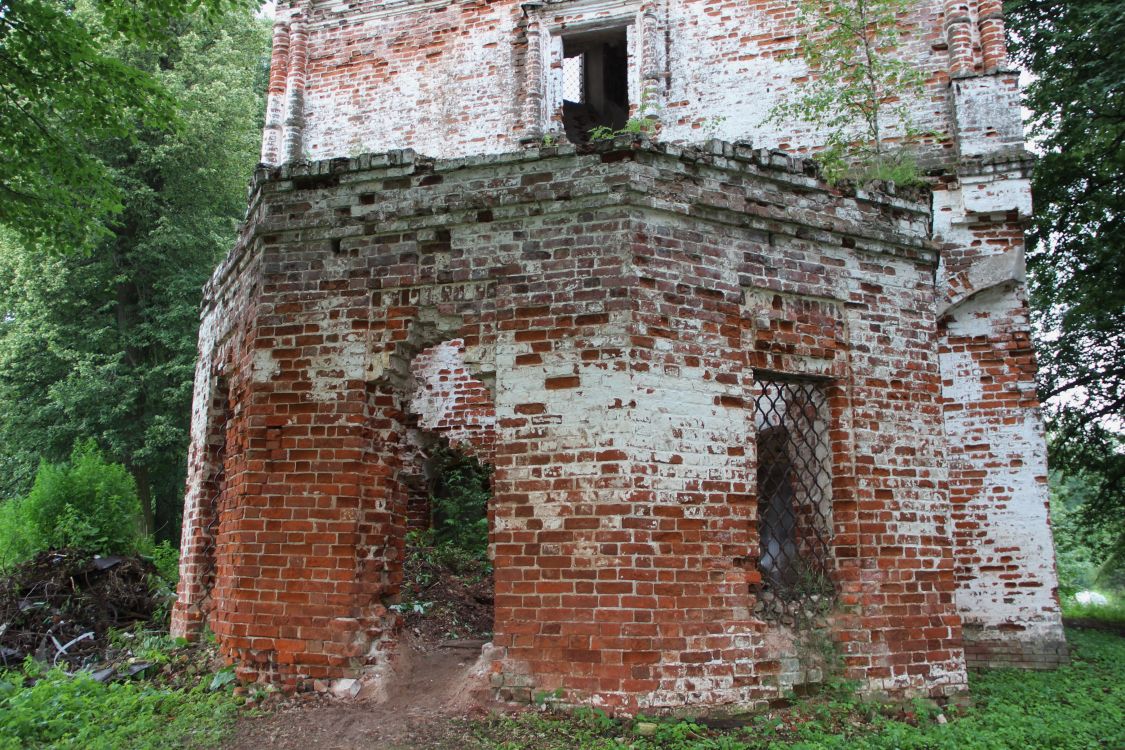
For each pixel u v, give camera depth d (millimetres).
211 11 9570
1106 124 13938
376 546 6273
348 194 6656
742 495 5965
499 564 5750
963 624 9258
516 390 5953
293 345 6520
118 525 12094
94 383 17203
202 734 5395
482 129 12383
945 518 6684
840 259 6777
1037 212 15469
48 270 17594
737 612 5754
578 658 5449
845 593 6184
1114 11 12688
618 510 5551
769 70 11328
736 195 6402
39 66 8609
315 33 13477
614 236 5980
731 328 6207
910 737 5496
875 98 9766
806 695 5918
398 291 6402
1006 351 9711
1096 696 7566
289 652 5996
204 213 20047
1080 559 25922
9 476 20266
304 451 6305
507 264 6184
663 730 5152
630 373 5734
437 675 6438
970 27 10570
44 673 7516
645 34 11781
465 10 12867
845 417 6512
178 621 8242
